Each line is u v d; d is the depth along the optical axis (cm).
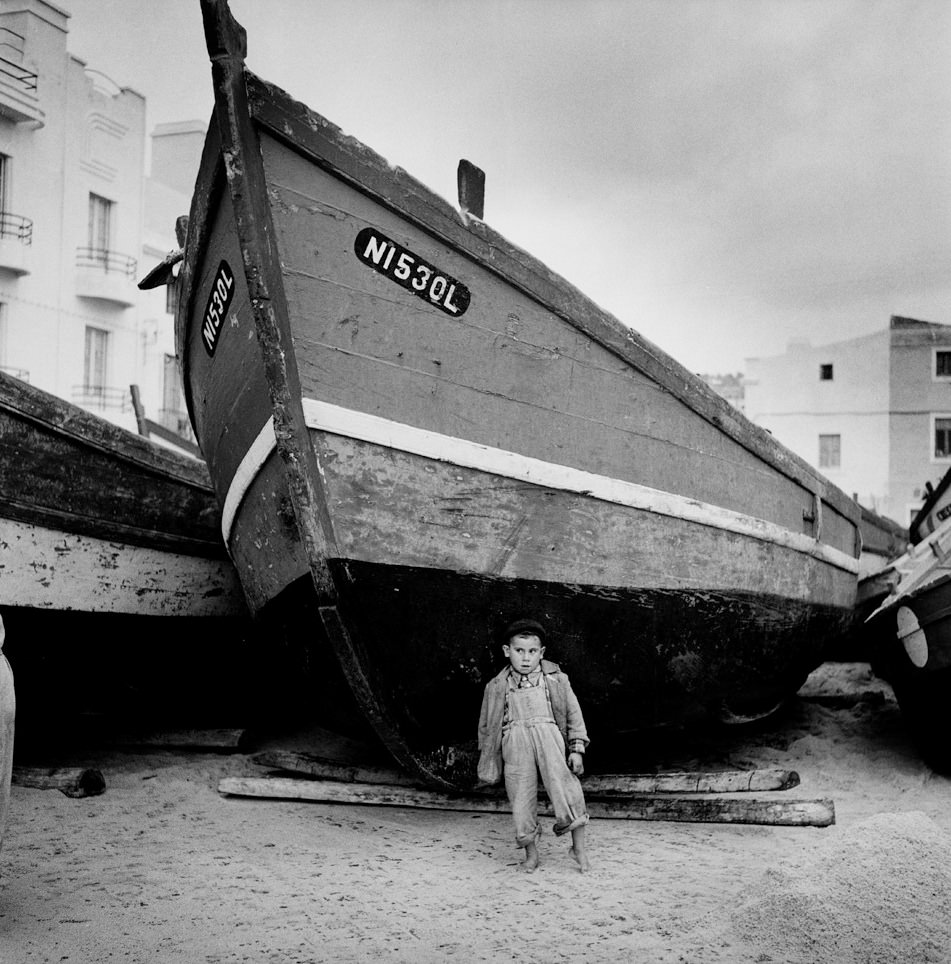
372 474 502
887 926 369
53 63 2150
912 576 801
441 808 587
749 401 3244
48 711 745
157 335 2483
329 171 482
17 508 634
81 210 2242
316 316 484
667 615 613
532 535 549
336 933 397
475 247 520
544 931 399
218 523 788
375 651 520
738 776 578
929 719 660
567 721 494
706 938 385
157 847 512
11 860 487
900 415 3112
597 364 576
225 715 857
